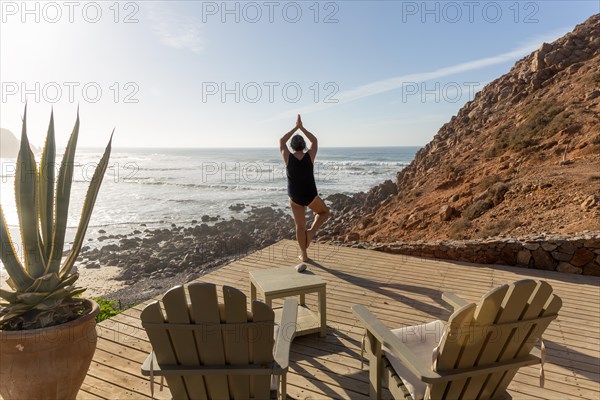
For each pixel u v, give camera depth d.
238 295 1.73
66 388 2.21
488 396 2.07
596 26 32.97
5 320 2.12
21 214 2.19
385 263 5.91
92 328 2.33
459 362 1.87
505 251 5.85
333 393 2.76
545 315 1.86
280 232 19.12
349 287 4.92
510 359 1.98
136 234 20.11
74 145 2.38
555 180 14.27
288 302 2.46
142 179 50.62
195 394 1.99
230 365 1.91
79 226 2.40
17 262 2.20
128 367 3.05
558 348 3.38
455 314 1.69
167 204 30.66
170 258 15.45
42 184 2.29
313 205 5.61
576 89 25.47
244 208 28.39
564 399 2.66
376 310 4.22
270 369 1.88
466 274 5.40
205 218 24.11
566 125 21.00
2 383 2.10
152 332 1.83
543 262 5.63
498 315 1.76
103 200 32.84
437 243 6.34
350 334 3.66
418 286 4.95
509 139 23.77
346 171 56.31
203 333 1.81
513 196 14.71
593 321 3.91
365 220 21.69
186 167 70.12
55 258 2.32
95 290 11.71
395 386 2.23
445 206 16.55
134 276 13.10
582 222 10.12
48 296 2.21
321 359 3.22
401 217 19.61
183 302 1.77
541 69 32.19
